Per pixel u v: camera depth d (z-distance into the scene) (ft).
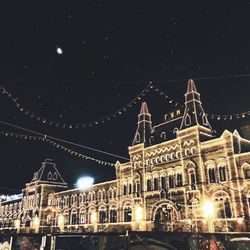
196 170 144.66
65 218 238.89
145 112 196.54
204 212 135.23
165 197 156.04
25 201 286.66
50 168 282.77
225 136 137.28
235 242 28.32
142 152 180.65
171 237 26.58
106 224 193.77
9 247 26.07
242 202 124.16
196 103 161.68
